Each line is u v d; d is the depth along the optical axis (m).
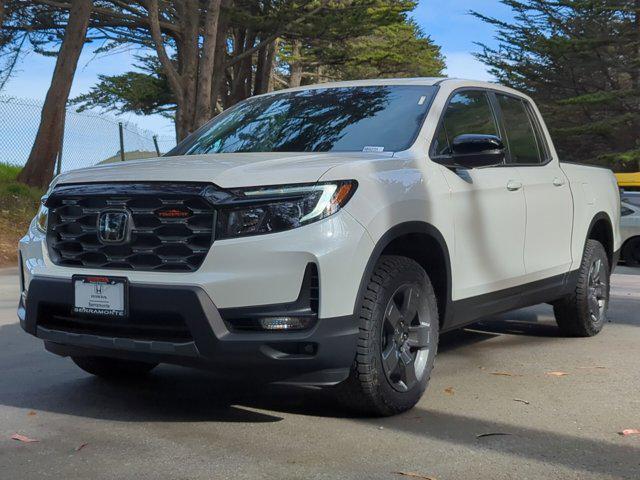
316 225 3.82
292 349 3.83
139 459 3.59
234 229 3.82
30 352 5.96
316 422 4.18
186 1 18.69
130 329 4.00
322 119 5.13
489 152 4.68
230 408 4.45
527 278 5.63
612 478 3.39
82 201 4.14
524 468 3.50
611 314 8.06
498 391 4.88
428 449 3.75
